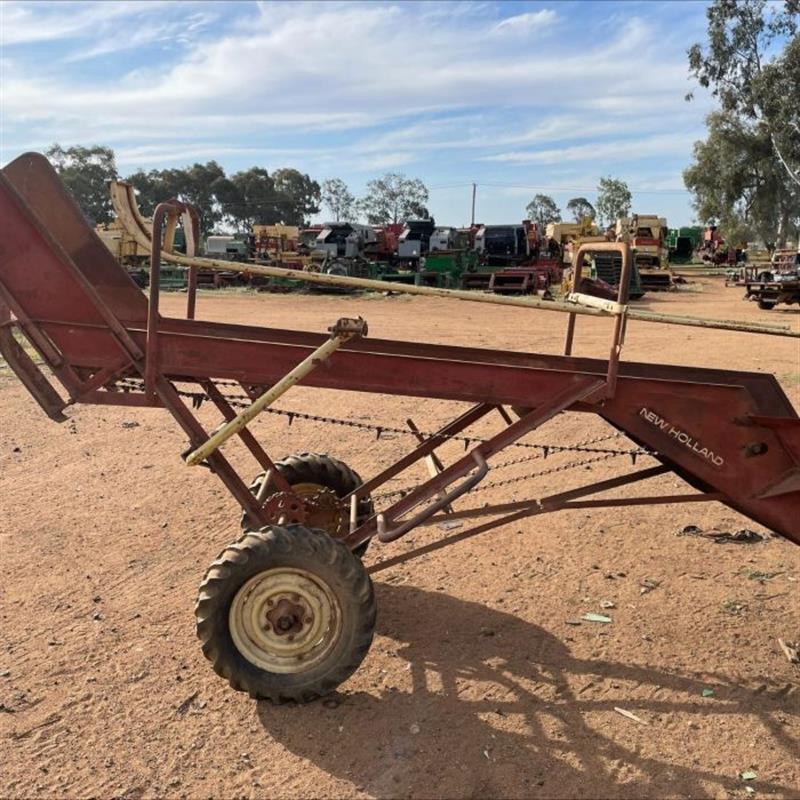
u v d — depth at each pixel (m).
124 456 8.40
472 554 5.91
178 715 3.94
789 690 4.21
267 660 3.96
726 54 53.06
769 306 28.06
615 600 5.19
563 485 7.47
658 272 39.47
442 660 4.46
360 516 5.18
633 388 4.21
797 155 52.81
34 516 6.60
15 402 10.87
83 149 88.50
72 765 3.56
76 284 3.96
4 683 4.18
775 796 3.43
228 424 3.92
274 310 26.28
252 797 3.38
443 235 40.88
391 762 3.60
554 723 3.90
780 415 4.42
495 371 4.13
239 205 106.56
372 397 11.38
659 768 3.59
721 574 5.58
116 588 5.31
